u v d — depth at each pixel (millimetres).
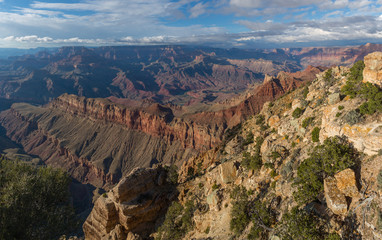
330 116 37188
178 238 53281
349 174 26578
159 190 76375
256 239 33219
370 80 36438
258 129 75875
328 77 60812
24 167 58469
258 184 42938
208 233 45781
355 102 35312
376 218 21453
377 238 20531
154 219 71125
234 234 38375
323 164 30812
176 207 60625
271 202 36531
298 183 32250
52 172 58344
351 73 47594
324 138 35938
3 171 54562
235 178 51969
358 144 29875
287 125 52188
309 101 58688
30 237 41250
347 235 23047
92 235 71750
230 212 43562
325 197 27844
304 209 28250
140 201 70125
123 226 67688
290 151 43812
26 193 45062
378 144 26891
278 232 28594
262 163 47969
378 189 23516
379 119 29172
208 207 52438
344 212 24828
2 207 39781
